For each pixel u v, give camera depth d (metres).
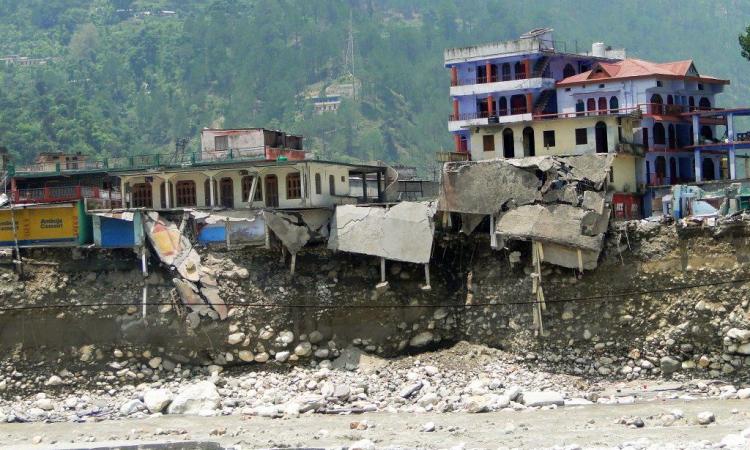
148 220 80.56
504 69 107.25
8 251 81.69
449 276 80.50
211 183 86.69
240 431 63.62
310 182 84.06
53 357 79.31
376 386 74.25
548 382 73.50
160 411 71.69
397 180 94.06
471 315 78.75
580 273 76.38
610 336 74.88
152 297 79.56
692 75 101.62
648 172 95.19
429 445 57.62
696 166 94.94
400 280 80.06
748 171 103.25
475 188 79.56
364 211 80.19
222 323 78.69
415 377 74.88
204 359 78.44
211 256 80.50
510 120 105.44
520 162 79.06
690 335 73.00
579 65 110.44
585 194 77.25
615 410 64.81
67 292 80.44
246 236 80.50
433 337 78.75
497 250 79.19
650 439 56.41
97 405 74.50
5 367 79.25
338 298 79.44
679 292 74.00
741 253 72.69
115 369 78.56
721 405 65.00
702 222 73.88
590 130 90.44
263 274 80.38
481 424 62.59
